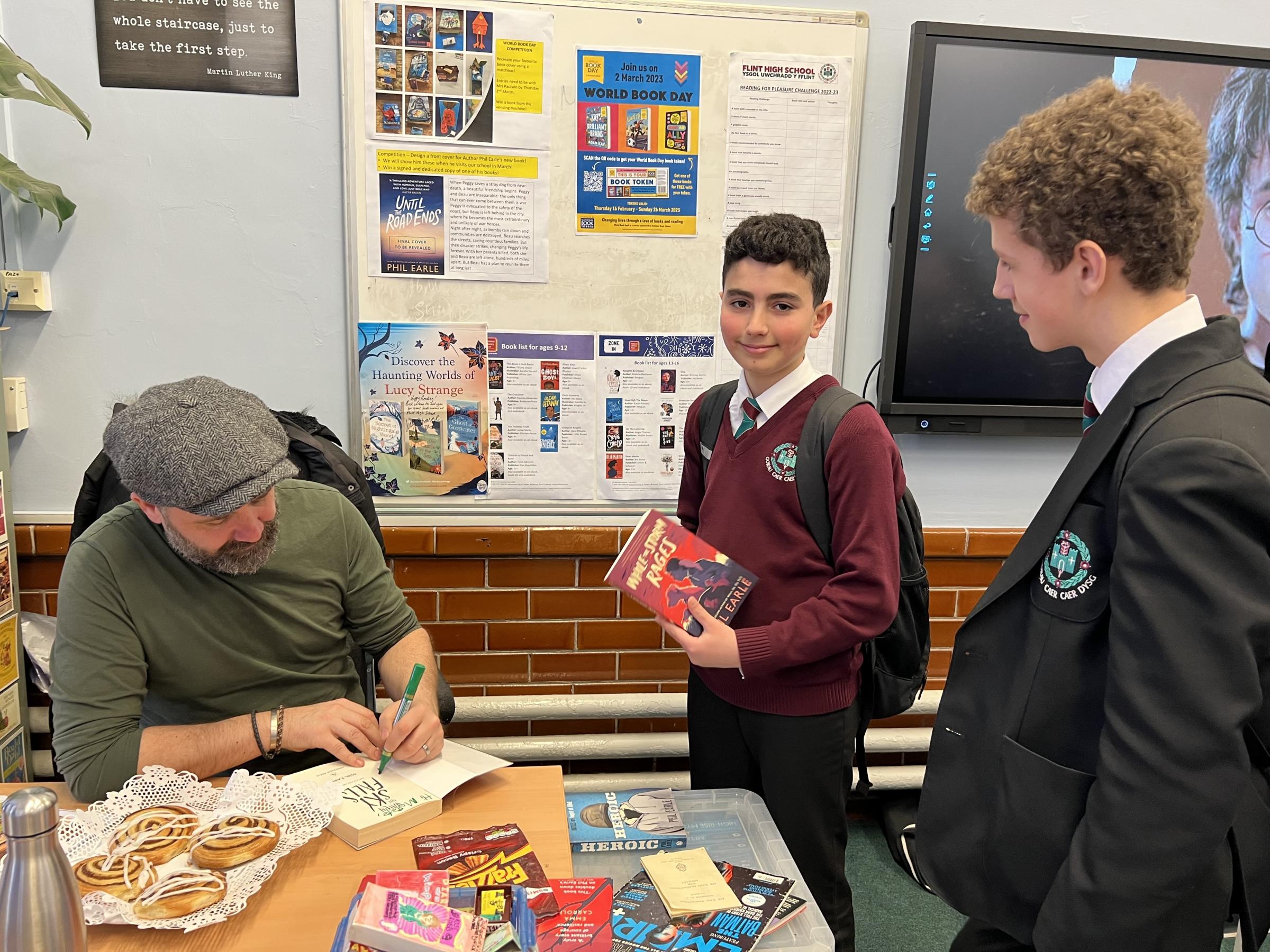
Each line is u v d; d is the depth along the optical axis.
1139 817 0.75
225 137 1.95
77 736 1.16
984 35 2.02
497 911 0.91
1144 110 0.82
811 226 1.39
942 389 2.18
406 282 2.04
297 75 1.95
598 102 2.02
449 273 2.04
